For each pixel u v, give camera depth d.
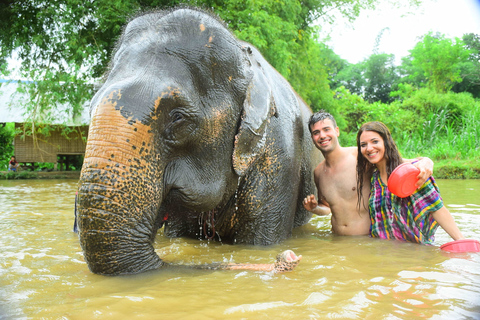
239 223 3.60
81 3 11.72
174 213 3.00
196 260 3.06
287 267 2.63
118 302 2.07
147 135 2.31
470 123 18.12
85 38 11.95
